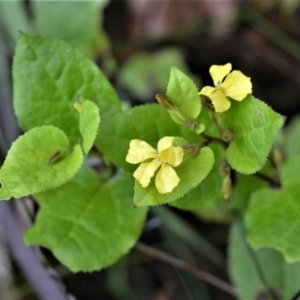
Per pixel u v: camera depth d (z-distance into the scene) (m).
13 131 0.42
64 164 0.32
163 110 0.33
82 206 0.35
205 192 0.34
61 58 0.34
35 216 0.36
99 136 0.33
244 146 0.32
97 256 0.34
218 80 0.31
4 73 0.44
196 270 0.39
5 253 0.43
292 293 0.37
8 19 0.46
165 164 0.30
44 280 0.39
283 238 0.34
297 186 0.35
